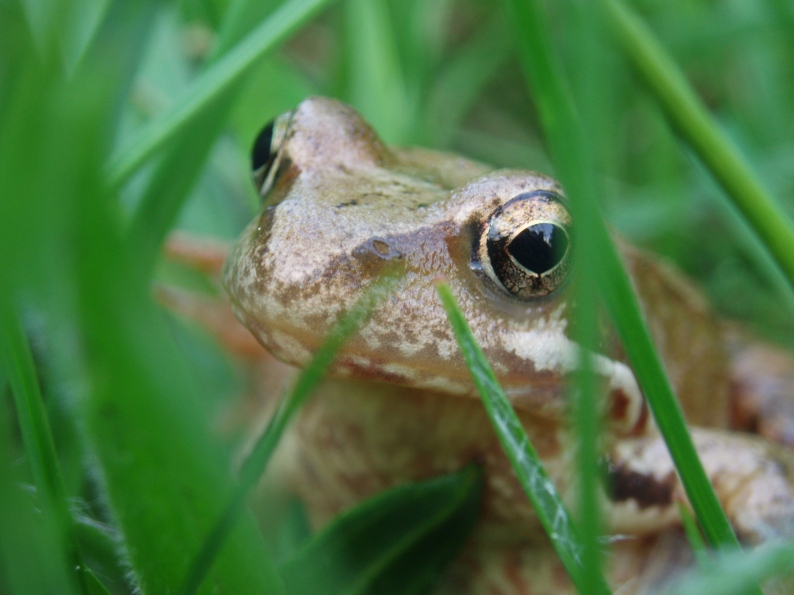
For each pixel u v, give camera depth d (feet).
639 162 0.68
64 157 0.20
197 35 0.57
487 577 0.44
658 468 0.42
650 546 0.44
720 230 0.63
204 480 0.29
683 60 0.59
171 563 0.30
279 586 0.31
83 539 0.34
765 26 0.56
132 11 0.42
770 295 0.61
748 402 0.52
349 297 0.36
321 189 0.39
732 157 0.42
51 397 0.35
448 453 0.41
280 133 0.41
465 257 0.38
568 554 0.32
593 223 0.31
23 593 0.30
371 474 0.43
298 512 0.47
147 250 0.41
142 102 0.53
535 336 0.39
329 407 0.42
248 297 0.37
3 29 0.24
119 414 0.28
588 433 0.30
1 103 0.24
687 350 0.48
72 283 0.23
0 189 0.20
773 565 0.31
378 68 0.55
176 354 0.27
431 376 0.37
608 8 0.42
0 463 0.30
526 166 0.68
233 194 0.59
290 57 0.73
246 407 0.53
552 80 0.32
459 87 0.70
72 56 0.45
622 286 0.32
